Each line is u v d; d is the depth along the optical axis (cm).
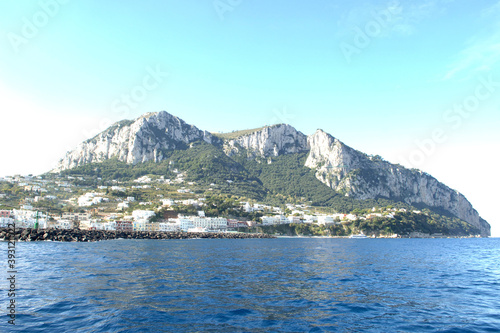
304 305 3353
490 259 9362
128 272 5372
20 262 6372
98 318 2720
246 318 2850
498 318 2920
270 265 6994
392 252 12019
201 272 5672
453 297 3803
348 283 4747
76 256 7850
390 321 2814
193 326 2584
